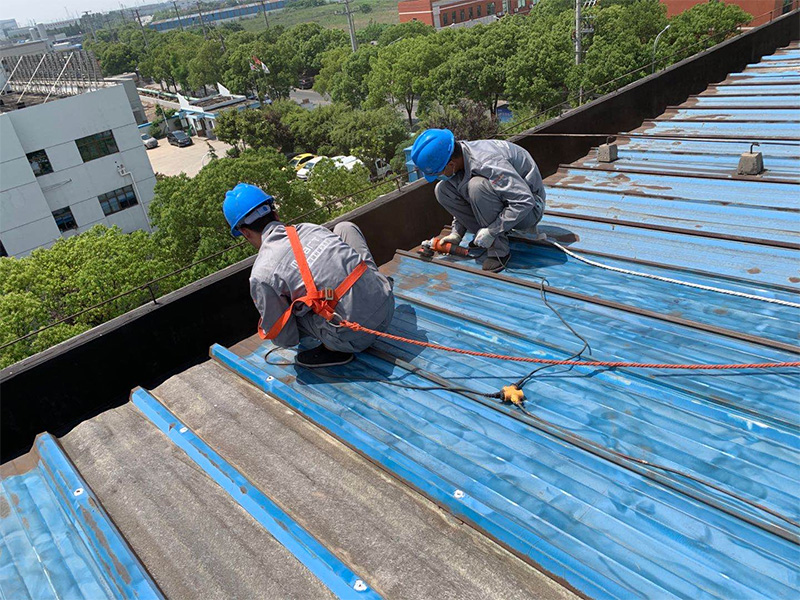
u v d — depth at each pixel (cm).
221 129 5806
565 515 256
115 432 370
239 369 409
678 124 791
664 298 405
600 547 239
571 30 4688
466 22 10450
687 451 279
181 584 260
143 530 292
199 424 367
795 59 1045
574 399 325
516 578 237
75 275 2133
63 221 3456
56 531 303
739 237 455
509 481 279
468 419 326
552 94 4547
